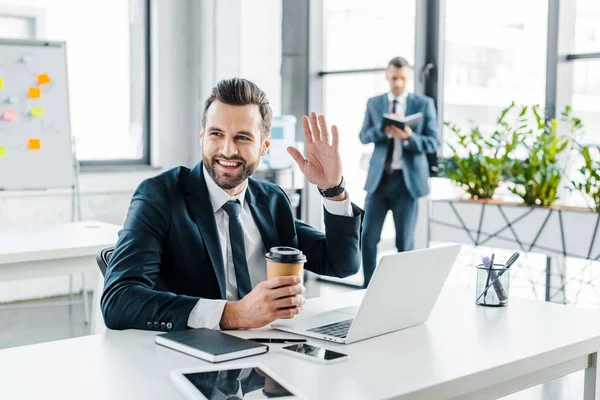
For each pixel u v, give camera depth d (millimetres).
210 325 1621
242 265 1903
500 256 4488
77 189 5094
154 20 5836
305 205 5754
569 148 4301
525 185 4051
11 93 4656
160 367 1385
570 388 3229
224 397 1199
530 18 4469
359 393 1250
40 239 3135
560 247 3818
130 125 5848
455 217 4230
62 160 4852
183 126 6020
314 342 1579
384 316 1614
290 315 1609
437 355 1488
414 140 4633
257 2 5680
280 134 5523
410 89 5051
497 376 1435
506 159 4207
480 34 4746
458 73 4898
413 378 1336
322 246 2117
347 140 5598
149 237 1789
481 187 4301
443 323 1768
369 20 5367
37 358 1437
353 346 1552
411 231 4859
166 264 1862
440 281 1724
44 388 1261
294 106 5730
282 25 5742
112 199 5574
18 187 4703
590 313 1913
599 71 4219
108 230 3455
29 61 4711
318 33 5699
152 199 1840
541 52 4426
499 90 4672
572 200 4320
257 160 1849
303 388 1271
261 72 5758
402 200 4816
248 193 2016
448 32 4941
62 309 4996
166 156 5930
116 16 5695
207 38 5910
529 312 1910
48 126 4789
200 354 1438
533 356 1509
